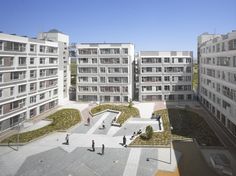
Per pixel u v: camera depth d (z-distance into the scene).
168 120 52.00
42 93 60.53
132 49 81.56
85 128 47.44
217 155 31.62
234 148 35.44
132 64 81.56
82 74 79.88
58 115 56.19
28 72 53.25
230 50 45.41
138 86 86.69
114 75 78.06
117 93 78.56
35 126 49.12
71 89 98.75
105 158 32.50
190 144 37.22
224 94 48.84
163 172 28.11
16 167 29.91
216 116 55.53
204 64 70.25
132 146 36.66
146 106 70.94
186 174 27.48
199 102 76.44
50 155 33.69
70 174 28.02
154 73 78.88
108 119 54.38
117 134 43.53
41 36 75.44
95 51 78.62
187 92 79.50
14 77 48.38
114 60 77.88
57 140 40.00
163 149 35.50
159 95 79.81
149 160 31.58
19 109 49.66
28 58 53.19
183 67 78.81
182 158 32.00
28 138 39.81
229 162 29.38
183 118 53.84
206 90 67.38
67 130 45.16
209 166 29.42
